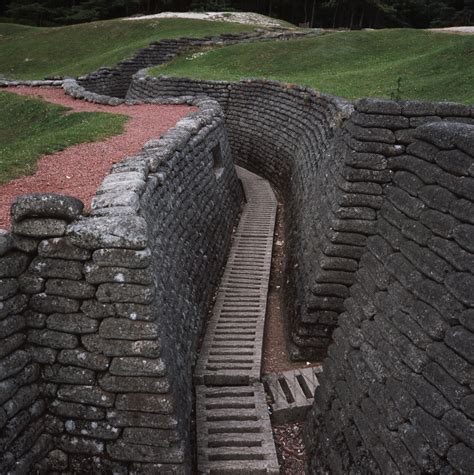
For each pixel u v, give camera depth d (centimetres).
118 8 4947
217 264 938
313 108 1225
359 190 653
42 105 1722
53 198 431
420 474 369
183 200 779
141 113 1368
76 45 3272
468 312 362
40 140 1038
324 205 759
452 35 2145
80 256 434
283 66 2100
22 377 443
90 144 987
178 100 1513
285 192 1316
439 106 628
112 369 448
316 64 2056
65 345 452
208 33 2970
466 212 387
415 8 5072
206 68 2225
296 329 720
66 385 463
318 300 692
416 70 1526
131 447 465
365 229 661
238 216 1255
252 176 1520
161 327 468
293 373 672
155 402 451
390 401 423
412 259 442
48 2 4925
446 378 368
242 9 5278
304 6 5203
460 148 420
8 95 1969
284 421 619
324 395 548
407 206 478
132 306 436
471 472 331
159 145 760
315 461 531
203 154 975
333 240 669
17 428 435
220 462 530
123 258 428
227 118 1734
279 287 933
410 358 407
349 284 681
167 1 4650
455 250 388
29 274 445
